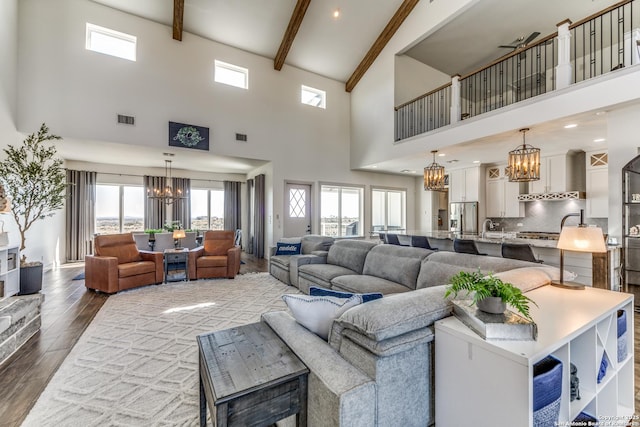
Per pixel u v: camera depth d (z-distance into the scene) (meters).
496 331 1.13
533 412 1.06
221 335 1.57
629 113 3.33
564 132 4.29
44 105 4.65
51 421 1.66
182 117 5.79
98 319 3.23
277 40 6.38
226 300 3.93
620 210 3.41
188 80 5.88
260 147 6.75
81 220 6.88
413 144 5.88
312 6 5.68
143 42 5.45
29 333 2.73
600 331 1.49
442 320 1.36
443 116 7.08
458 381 1.23
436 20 5.36
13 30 4.38
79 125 4.87
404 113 6.48
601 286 3.25
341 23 6.13
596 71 5.70
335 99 7.89
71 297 4.05
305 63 7.20
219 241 5.58
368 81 7.32
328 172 7.77
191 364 2.28
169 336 2.79
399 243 5.59
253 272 5.82
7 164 3.64
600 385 1.45
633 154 3.32
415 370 1.30
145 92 5.43
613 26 5.16
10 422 1.65
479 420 1.15
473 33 5.84
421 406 1.32
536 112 3.86
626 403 1.67
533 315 1.41
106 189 7.43
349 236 8.23
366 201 8.48
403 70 6.55
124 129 5.23
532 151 3.95
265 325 1.72
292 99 7.25
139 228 7.84
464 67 7.14
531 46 4.01
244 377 1.15
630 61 3.22
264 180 7.50
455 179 7.50
